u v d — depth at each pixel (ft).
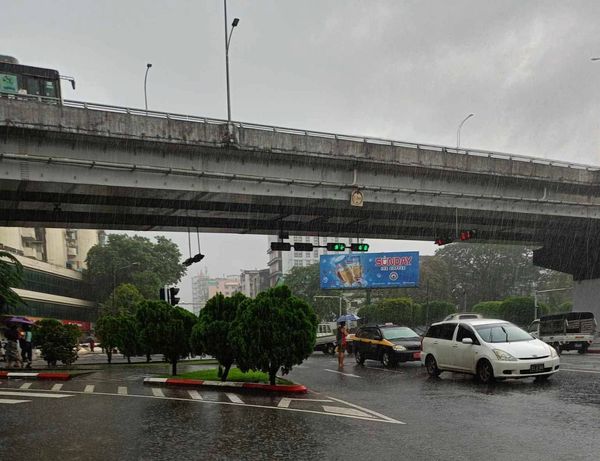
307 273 334.03
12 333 71.26
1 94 65.82
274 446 24.64
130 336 87.76
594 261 140.87
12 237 224.33
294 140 82.58
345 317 139.13
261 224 106.73
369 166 89.66
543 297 292.40
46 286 232.94
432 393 40.81
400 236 124.88
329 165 86.94
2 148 66.18
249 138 79.05
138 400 38.96
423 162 92.99
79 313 281.54
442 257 312.71
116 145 71.92
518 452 22.84
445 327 51.70
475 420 29.68
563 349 96.68
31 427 29.50
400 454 22.86
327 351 113.50
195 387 46.98
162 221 99.14
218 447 24.61
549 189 108.17
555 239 141.08
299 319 44.34
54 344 75.51
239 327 44.93
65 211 89.92
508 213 108.06
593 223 124.06
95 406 36.32
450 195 97.66
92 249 287.28
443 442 24.82
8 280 117.80
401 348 66.49
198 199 84.43
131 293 242.99
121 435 27.25
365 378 54.24
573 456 22.06
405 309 218.59
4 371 61.11
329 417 31.40
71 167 69.56
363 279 172.55
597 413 30.58
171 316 57.62
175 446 24.89
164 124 73.31
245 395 41.39
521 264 294.87
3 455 23.71
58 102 70.28
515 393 38.78
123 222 96.89
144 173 74.13
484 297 298.15
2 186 70.64
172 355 57.88
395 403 36.47
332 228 114.42
